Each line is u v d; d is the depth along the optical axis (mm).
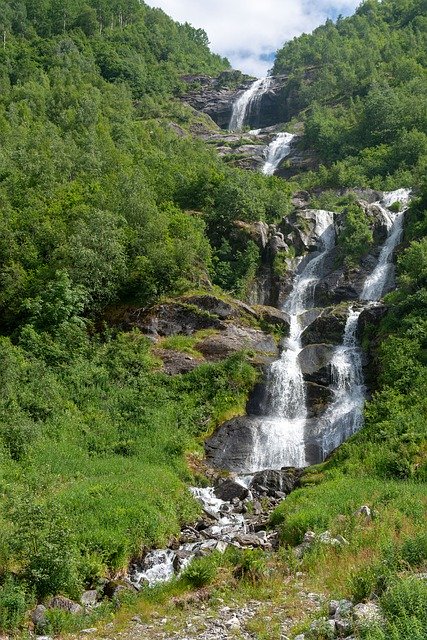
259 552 17094
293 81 117000
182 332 38688
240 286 46000
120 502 20359
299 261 51031
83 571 16312
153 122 88688
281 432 31516
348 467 25516
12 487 20781
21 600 13867
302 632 11453
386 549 13898
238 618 12930
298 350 39000
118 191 46031
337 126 83938
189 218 47844
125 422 30109
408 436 25844
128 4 156375
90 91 89188
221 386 33594
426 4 137125
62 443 26875
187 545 19906
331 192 65250
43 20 131500
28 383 29672
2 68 100188
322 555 15875
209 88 132250
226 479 26891
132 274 40156
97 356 34500
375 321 37906
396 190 61031
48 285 36469
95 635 12828
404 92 85688
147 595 15148
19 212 43562
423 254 38719
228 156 87812
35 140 60000
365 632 10016
